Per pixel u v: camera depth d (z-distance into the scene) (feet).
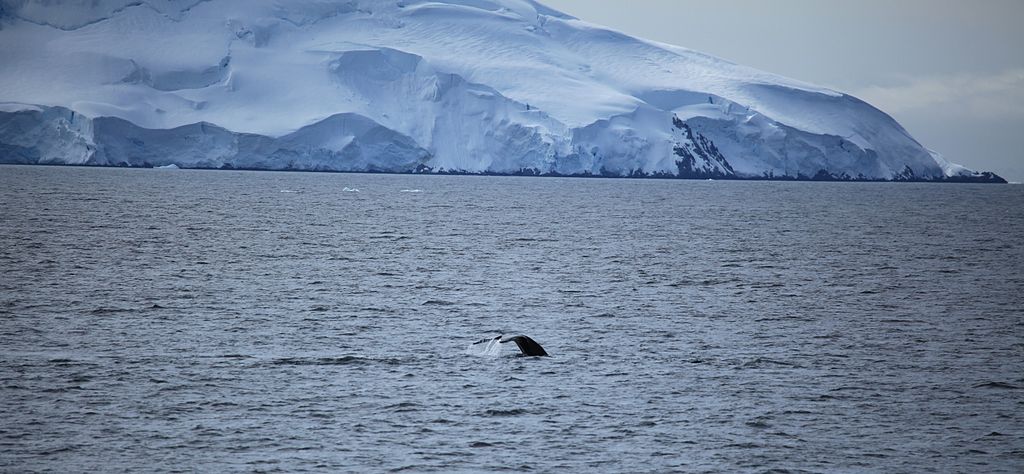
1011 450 276.82
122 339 402.93
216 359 370.12
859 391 337.72
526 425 292.61
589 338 427.33
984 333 451.12
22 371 342.44
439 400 317.42
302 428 286.25
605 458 265.95
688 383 345.92
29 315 450.71
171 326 435.12
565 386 338.54
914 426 297.74
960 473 259.39
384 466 256.93
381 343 408.05
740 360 385.09
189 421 290.56
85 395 314.96
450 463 259.80
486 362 373.81
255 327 438.40
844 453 272.92
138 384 330.13
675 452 271.69
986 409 317.01
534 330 444.96
